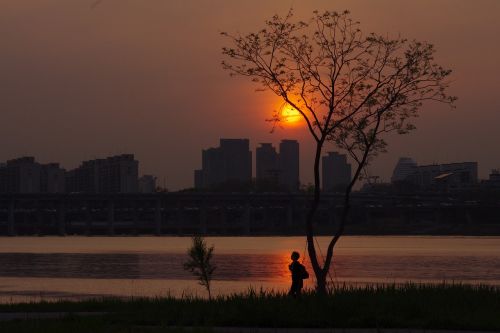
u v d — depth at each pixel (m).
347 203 52.59
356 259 181.38
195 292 96.88
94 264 168.12
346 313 38.62
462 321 35.69
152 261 177.88
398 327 35.78
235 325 37.59
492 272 139.88
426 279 122.75
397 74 52.59
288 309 39.28
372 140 52.41
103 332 33.88
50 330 34.25
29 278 128.38
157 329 34.72
